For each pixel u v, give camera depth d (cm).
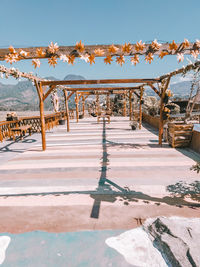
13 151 652
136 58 340
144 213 267
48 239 220
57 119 1348
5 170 461
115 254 195
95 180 388
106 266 181
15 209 286
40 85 627
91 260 189
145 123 1334
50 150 652
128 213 268
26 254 199
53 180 393
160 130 681
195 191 329
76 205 294
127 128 1119
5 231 235
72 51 330
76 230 234
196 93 575
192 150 606
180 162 488
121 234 224
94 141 777
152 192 330
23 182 387
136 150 618
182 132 629
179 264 171
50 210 281
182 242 191
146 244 206
